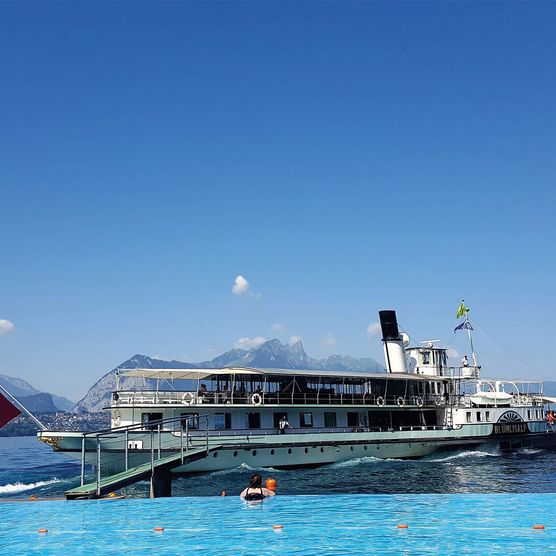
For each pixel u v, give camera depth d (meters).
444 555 17.66
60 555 17.92
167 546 18.91
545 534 20.16
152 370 47.31
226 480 42.97
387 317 66.56
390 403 58.56
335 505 26.05
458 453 59.69
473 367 69.19
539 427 66.75
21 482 46.06
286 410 50.97
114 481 29.12
